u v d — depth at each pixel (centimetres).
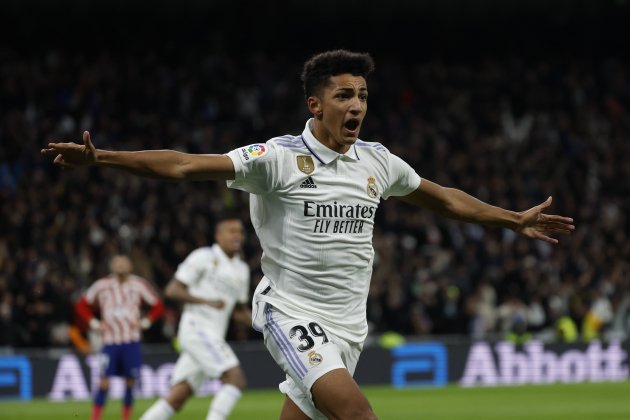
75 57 5175
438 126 5231
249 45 5791
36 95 4616
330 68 1043
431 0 6000
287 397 1093
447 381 3588
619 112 5606
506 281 4044
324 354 1031
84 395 3112
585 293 4094
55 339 3316
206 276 2095
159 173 986
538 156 5034
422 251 4169
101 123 4547
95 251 3653
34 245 3569
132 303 2473
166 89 4916
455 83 5597
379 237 4062
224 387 2031
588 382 3681
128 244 3681
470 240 4203
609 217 4788
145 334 3453
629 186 5047
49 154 950
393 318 3766
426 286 3869
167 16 5556
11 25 5291
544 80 5728
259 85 5209
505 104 5541
